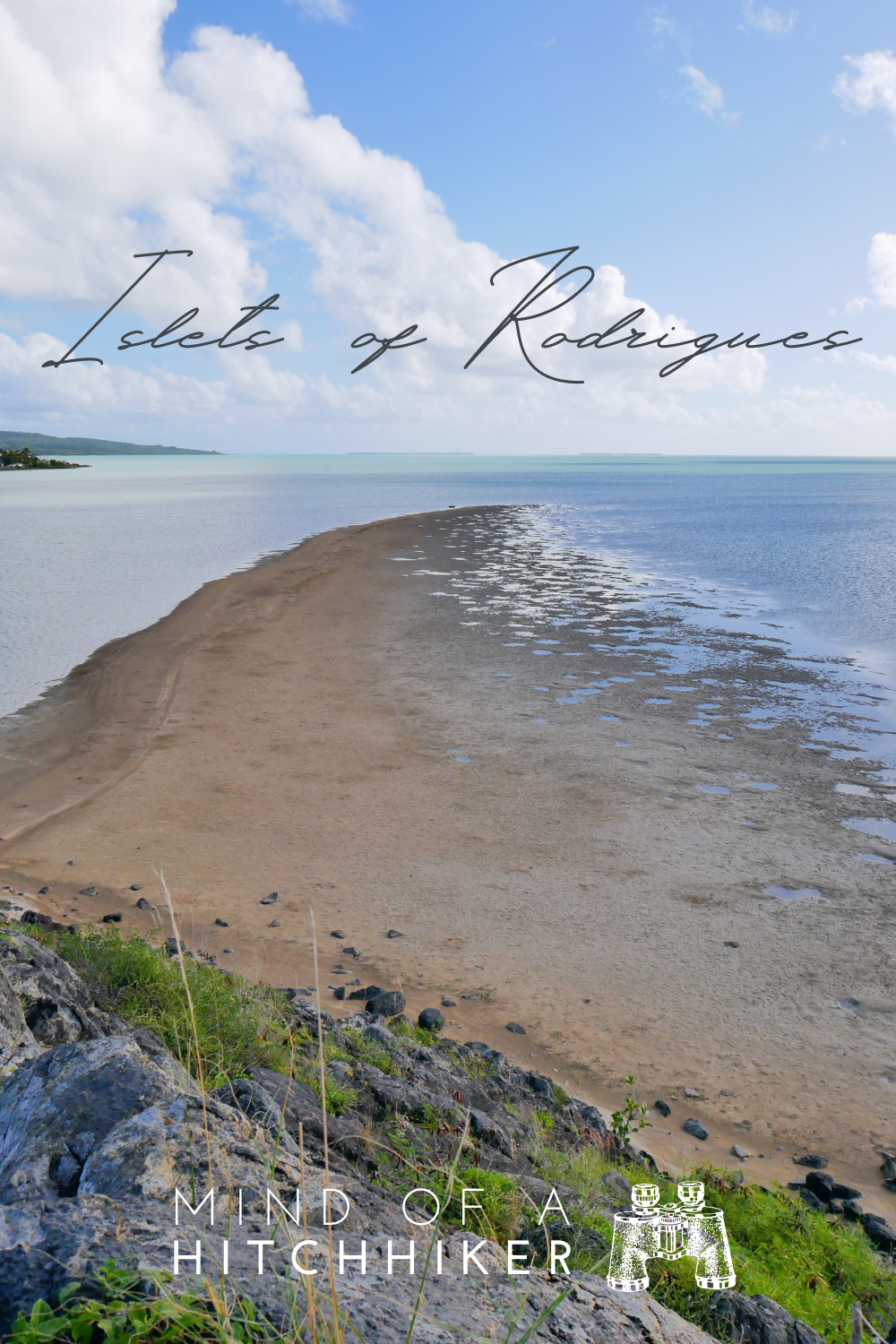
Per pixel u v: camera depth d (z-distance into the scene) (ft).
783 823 55.88
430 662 98.02
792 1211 24.12
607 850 51.60
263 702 82.43
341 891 45.93
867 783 62.85
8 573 165.48
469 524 270.67
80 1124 12.03
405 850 51.13
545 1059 32.73
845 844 52.85
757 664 97.66
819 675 93.09
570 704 81.92
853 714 79.30
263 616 123.75
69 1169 11.39
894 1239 23.77
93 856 49.52
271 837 52.80
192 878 46.78
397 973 38.17
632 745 70.69
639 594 144.77
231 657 100.01
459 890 46.42
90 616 123.44
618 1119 28.22
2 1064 16.24
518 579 161.17
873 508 362.33
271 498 414.82
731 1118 29.99
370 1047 28.02
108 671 92.94
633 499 423.64
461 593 144.46
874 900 46.09
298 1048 24.95
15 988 19.15
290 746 69.82
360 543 214.90
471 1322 9.94
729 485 621.31
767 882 47.96
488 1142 22.71
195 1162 11.53
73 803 58.03
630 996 37.11
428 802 58.65
